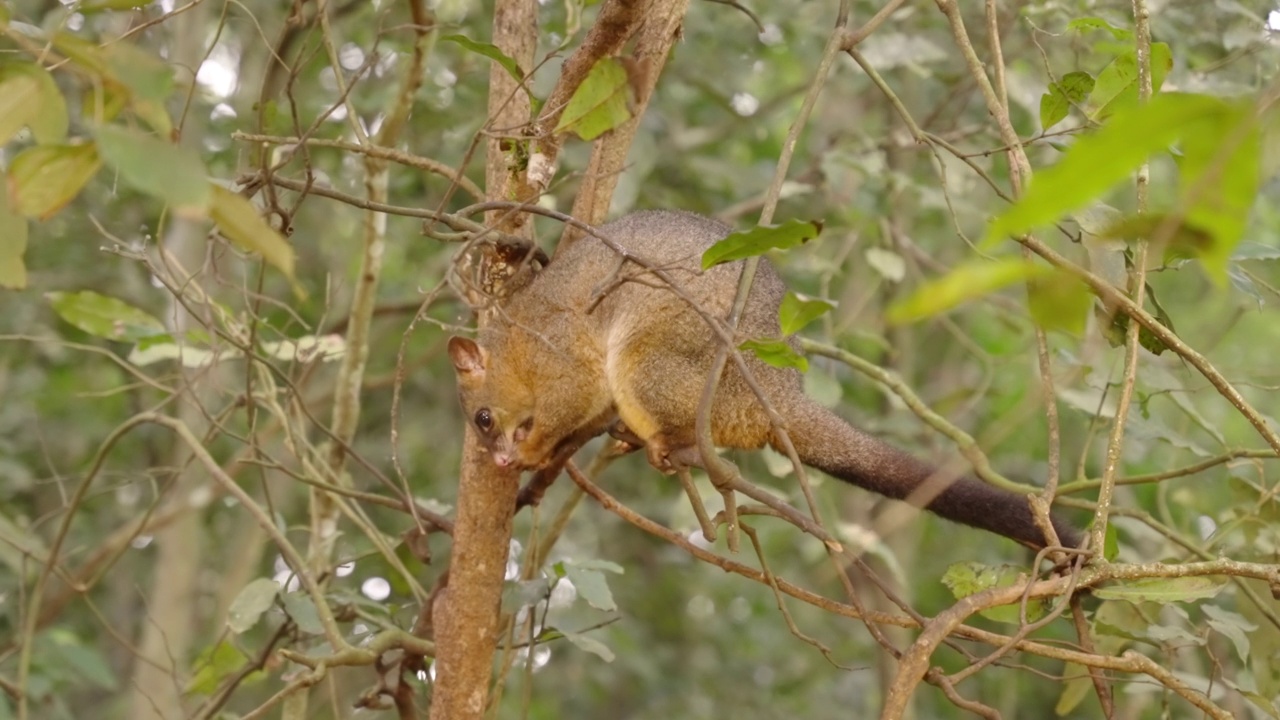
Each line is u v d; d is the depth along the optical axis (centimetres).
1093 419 962
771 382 861
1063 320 270
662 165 1468
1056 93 729
